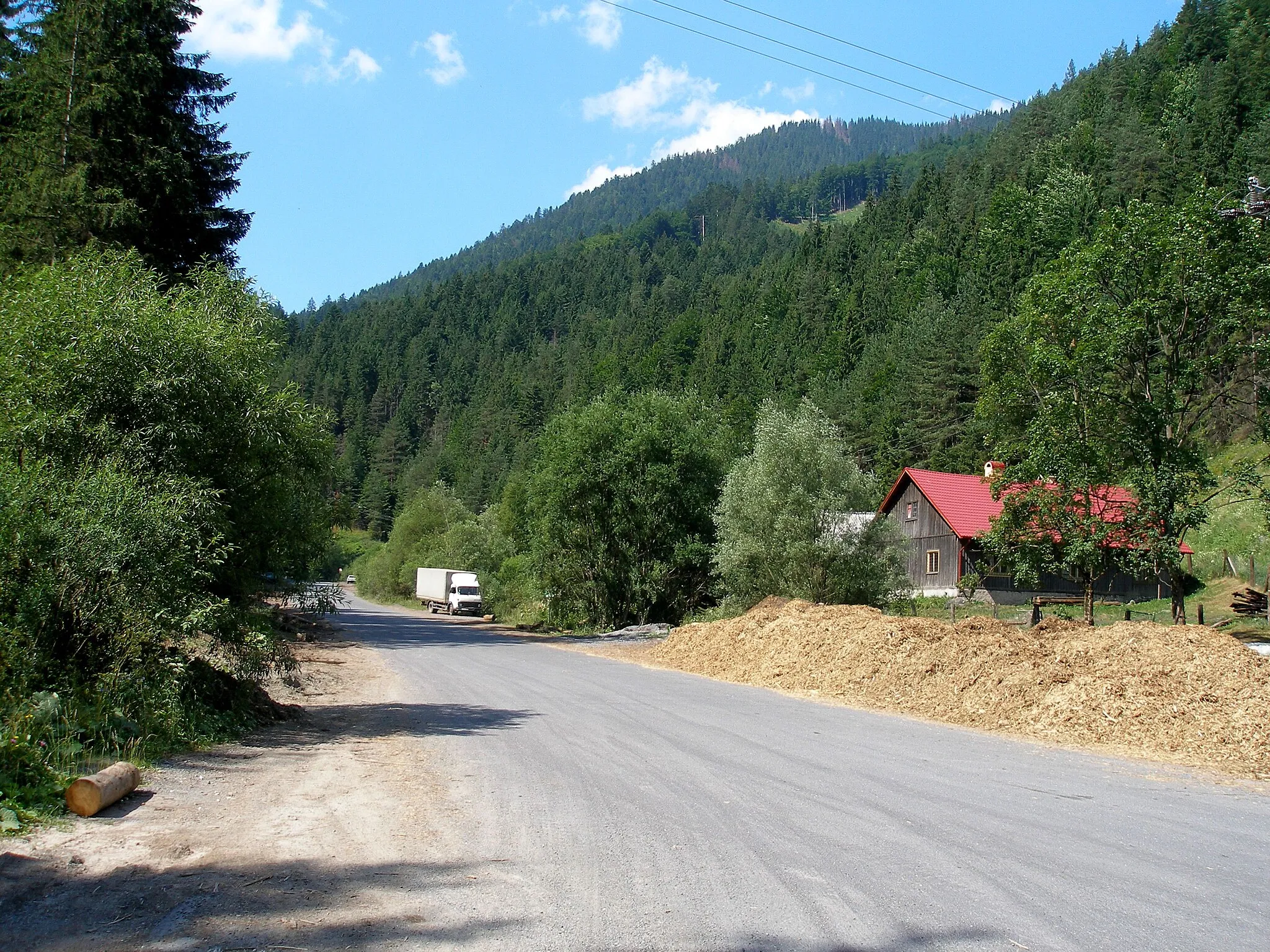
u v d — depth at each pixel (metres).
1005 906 4.60
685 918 4.37
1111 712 10.72
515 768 8.32
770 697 14.82
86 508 8.63
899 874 5.12
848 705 13.89
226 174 26.64
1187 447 20.61
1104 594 37.50
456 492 109.06
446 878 4.98
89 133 22.34
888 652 15.65
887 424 66.50
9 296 11.18
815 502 25.44
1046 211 78.94
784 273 127.44
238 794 7.03
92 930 4.13
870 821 6.37
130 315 11.01
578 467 36.94
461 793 7.23
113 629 8.84
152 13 24.05
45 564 8.29
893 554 26.12
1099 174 86.06
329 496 15.87
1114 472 20.81
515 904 4.55
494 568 64.25
